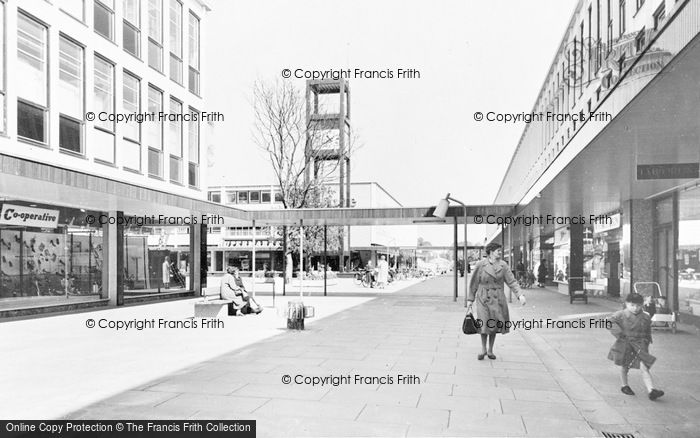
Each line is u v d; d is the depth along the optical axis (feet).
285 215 71.82
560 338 36.19
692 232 40.81
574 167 33.12
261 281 135.33
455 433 16.44
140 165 64.18
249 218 72.38
